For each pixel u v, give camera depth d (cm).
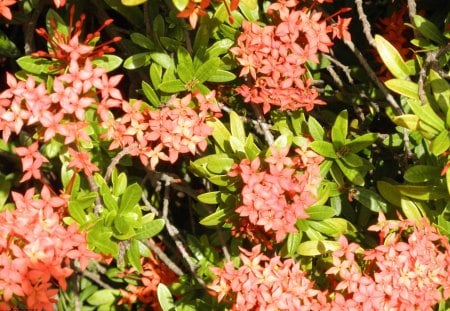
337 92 113
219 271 100
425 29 105
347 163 105
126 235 103
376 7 121
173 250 119
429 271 100
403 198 104
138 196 103
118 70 119
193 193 113
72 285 120
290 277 99
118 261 105
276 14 106
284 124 107
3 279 96
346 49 117
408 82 101
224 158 103
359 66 115
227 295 104
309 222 104
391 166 113
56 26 104
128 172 117
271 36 103
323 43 103
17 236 98
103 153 108
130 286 119
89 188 107
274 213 99
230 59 106
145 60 106
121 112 116
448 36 104
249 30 103
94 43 104
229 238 115
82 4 111
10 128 98
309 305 99
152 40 106
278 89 103
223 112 111
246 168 99
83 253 98
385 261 99
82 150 103
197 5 96
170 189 124
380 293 98
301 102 104
